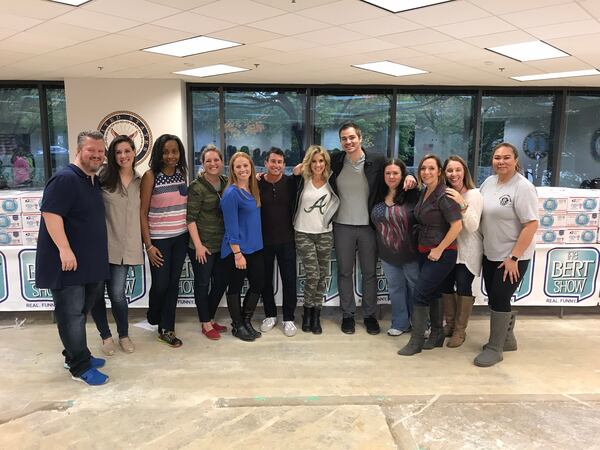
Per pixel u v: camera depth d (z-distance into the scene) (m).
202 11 3.75
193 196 2.95
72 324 2.42
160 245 2.90
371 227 3.19
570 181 8.43
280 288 3.56
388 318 3.62
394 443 1.94
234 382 2.49
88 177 2.44
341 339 3.14
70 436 1.98
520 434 2.01
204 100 7.95
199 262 3.01
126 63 6.03
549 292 3.54
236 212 2.91
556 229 3.51
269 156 3.10
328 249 3.20
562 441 1.96
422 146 8.28
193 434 2.00
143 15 3.87
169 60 5.81
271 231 3.14
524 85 7.82
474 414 2.17
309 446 1.91
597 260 3.52
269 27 4.23
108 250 2.72
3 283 3.33
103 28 4.27
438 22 4.03
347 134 3.04
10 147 7.78
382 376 2.58
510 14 3.76
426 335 3.17
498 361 2.77
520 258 2.63
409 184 2.94
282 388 2.43
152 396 2.34
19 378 2.54
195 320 3.52
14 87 7.61
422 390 2.41
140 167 7.48
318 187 3.13
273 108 8.06
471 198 2.76
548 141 8.31
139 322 3.45
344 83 7.77
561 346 3.04
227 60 5.82
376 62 5.88
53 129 7.80
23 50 5.22
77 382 2.49
